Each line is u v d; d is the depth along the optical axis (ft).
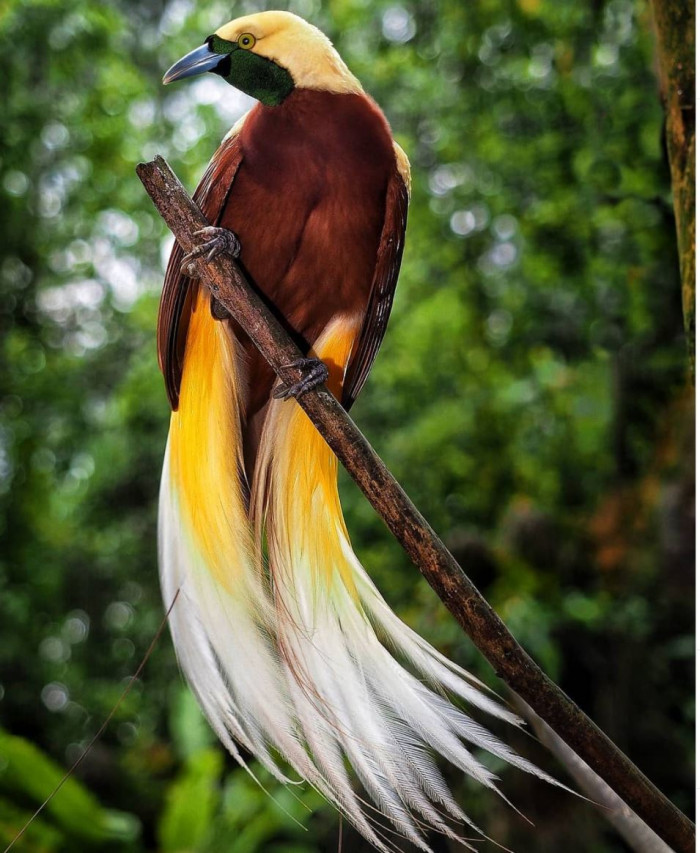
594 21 30.19
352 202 11.11
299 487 11.27
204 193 11.36
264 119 10.94
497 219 35.58
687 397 31.12
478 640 8.52
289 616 10.85
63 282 38.63
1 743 26.18
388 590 37.52
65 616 44.70
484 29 32.27
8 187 35.37
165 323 11.58
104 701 42.98
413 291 41.32
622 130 28.71
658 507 31.19
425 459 40.32
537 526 31.48
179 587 11.16
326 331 11.90
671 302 30.68
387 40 35.12
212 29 36.14
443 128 34.53
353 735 10.03
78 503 46.14
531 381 39.34
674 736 29.99
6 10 32.40
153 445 43.27
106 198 36.65
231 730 10.44
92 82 35.22
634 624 29.68
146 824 37.83
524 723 9.38
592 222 30.68
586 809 24.98
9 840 25.20
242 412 11.69
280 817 29.60
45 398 38.93
